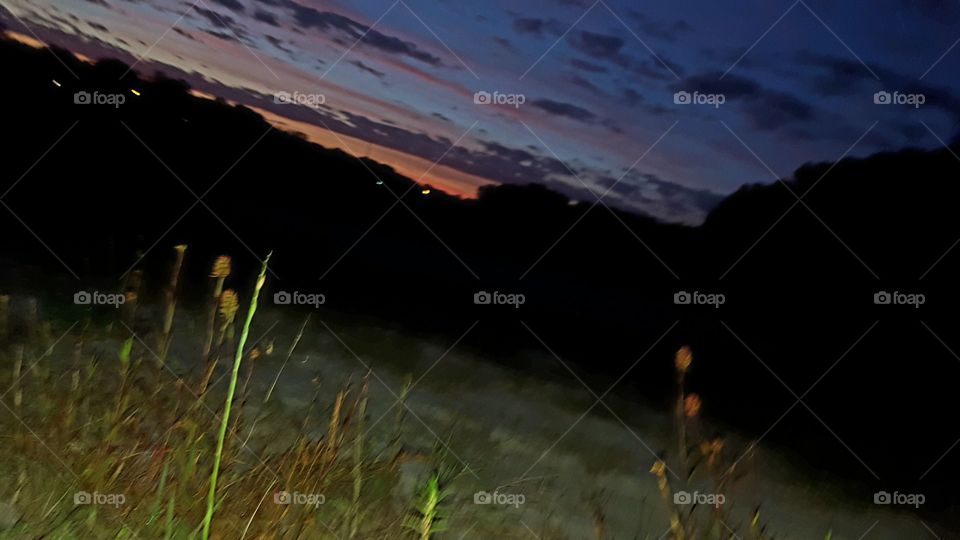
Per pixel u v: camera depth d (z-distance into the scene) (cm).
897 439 614
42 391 275
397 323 664
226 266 227
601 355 753
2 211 654
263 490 226
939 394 738
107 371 312
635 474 393
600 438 457
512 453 387
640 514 331
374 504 243
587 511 323
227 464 227
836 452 564
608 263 1025
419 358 554
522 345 713
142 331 400
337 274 815
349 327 593
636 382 666
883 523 425
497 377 564
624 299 1002
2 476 214
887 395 729
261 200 1013
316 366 445
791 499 427
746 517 357
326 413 341
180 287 520
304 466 233
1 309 373
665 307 982
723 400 660
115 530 196
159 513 203
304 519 212
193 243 757
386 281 850
